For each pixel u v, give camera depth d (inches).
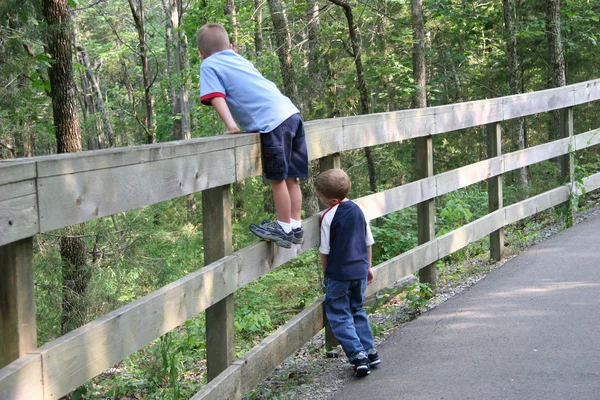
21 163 88.4
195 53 710.5
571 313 188.9
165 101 1280.8
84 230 264.8
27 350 91.9
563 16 620.4
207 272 133.1
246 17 661.3
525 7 671.1
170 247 342.3
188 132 900.0
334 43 708.0
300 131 155.3
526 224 321.7
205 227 142.9
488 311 197.3
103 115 980.6
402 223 362.6
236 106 150.1
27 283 91.9
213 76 147.7
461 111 236.1
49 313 244.2
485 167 252.5
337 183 165.2
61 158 95.7
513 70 577.0
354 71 685.9
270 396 159.8
